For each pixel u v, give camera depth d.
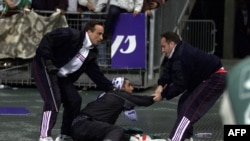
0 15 24.19
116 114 12.72
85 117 12.50
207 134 15.02
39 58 12.56
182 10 31.19
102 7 23.88
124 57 23.81
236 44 38.56
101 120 12.45
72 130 12.59
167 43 12.32
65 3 23.98
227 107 3.37
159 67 26.41
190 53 12.16
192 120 12.26
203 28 32.22
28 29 24.09
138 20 23.39
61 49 12.68
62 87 13.09
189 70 12.21
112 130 12.02
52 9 24.36
